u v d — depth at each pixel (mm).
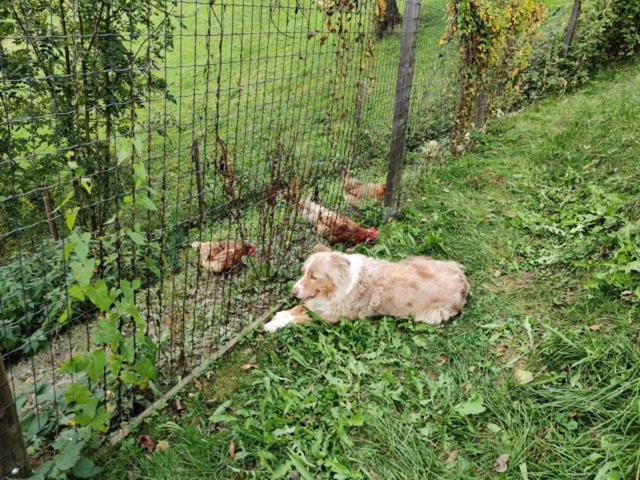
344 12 2252
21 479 1186
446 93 3648
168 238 2131
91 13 2305
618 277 1811
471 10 3191
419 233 2529
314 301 1927
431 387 1566
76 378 1617
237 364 1736
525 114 3990
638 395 1361
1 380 1092
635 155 2781
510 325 1815
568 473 1245
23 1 2121
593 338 1633
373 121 3031
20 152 2457
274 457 1342
